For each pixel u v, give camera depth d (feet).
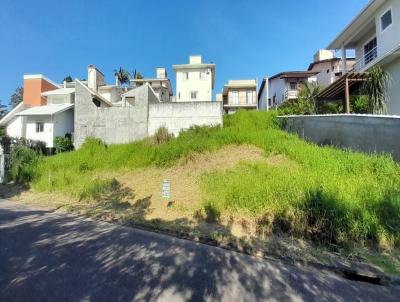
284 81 97.71
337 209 16.74
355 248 15.48
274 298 11.16
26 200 30.81
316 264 14.19
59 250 15.70
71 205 26.99
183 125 61.11
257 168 27.22
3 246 16.20
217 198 22.16
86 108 66.90
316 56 109.70
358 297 11.49
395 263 13.99
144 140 48.73
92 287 11.62
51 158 47.29
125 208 24.73
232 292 11.52
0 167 41.83
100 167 39.04
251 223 18.88
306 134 41.24
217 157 34.32
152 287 11.73
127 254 15.25
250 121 51.67
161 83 128.06
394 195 17.94
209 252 15.70
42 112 72.90
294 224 17.54
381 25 49.39
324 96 53.31
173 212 22.50
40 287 11.54
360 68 55.88
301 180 21.63
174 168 33.53
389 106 45.78
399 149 25.96
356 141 31.68
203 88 111.04
